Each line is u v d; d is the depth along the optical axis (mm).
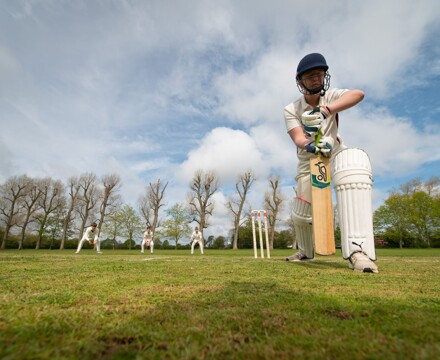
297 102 4305
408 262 5191
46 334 1045
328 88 3973
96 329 1109
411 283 2363
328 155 3816
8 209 42188
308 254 5453
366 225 3662
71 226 44188
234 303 1564
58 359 833
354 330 1088
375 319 1237
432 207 41031
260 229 7930
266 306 1486
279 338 1001
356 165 3740
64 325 1146
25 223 41906
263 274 2996
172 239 32156
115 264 4387
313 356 848
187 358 844
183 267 3809
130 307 1471
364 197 3709
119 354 874
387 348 889
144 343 976
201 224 42156
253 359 844
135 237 33906
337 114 4164
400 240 43250
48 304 1539
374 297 1720
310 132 3838
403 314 1311
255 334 1043
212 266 3986
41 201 43812
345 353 865
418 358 811
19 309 1411
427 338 994
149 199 42000
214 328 1125
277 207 44656
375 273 3197
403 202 43031
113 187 43281
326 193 3799
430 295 1804
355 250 3625
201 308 1455
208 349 914
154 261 5273
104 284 2246
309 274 3020
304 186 4828
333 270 3537
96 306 1497
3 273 3080
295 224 5320
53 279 2559
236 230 42406
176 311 1391
